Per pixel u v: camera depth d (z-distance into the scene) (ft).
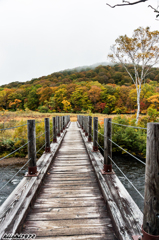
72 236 5.14
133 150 34.47
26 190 7.20
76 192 8.01
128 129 33.83
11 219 5.26
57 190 8.23
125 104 138.21
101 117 81.61
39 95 186.09
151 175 3.73
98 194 7.79
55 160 13.61
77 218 5.99
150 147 3.73
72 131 33.78
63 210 6.49
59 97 162.09
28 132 8.72
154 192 3.71
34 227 5.52
